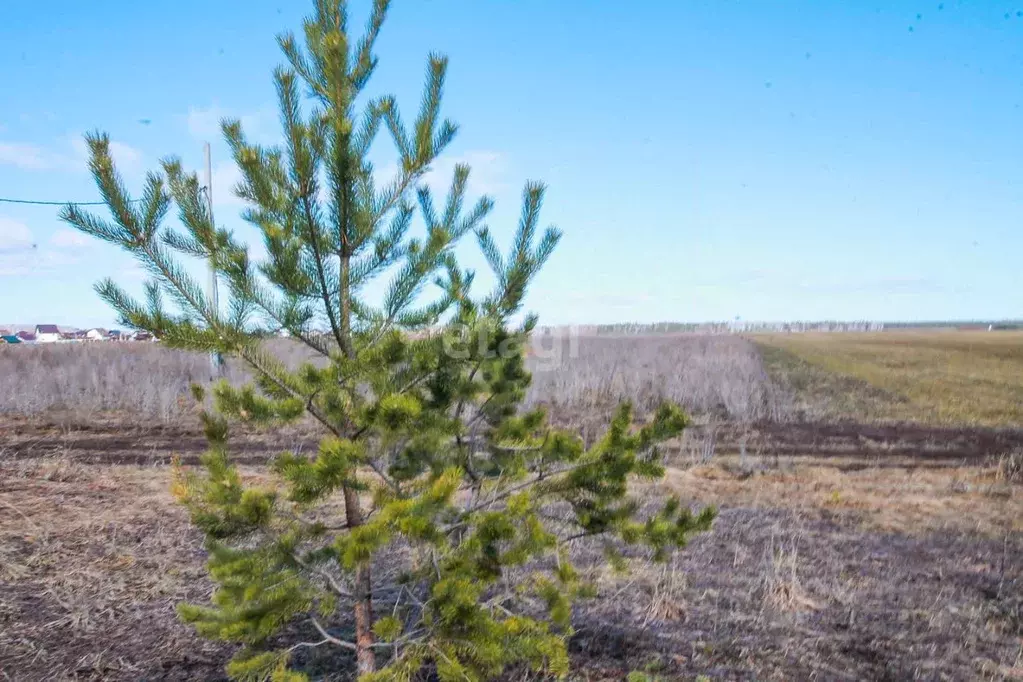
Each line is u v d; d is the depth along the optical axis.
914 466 8.27
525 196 3.26
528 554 2.80
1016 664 3.70
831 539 5.78
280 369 2.77
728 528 6.02
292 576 2.74
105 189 2.49
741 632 4.02
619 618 4.18
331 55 2.67
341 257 2.87
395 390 2.81
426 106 3.02
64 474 7.20
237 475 2.73
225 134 2.77
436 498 2.51
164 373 13.17
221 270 2.61
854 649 3.84
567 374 12.46
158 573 4.73
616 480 3.08
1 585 4.45
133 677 3.39
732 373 12.62
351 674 3.42
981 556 5.42
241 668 2.64
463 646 2.67
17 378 12.28
